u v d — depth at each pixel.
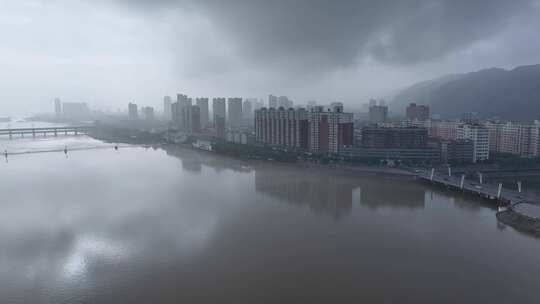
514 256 88.44
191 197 144.50
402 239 99.75
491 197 140.75
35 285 75.12
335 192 156.62
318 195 150.88
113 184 169.00
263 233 103.62
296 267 82.50
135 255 88.94
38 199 139.75
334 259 86.75
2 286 74.81
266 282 75.81
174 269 81.62
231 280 76.69
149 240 98.19
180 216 118.94
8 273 80.25
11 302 69.00
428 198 147.88
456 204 138.50
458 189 160.00
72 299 70.00
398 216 121.38
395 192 158.25
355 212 125.69
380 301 69.00
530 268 82.06
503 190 153.12
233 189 160.38
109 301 69.19
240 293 71.56
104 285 74.88
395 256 88.44
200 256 88.19
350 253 90.19
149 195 147.38
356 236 101.81
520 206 125.44
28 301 69.44
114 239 98.94
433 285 74.75
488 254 89.69
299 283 75.50
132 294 71.38
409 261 85.75
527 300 69.12
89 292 72.31
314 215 121.69
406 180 185.62
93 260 86.25
